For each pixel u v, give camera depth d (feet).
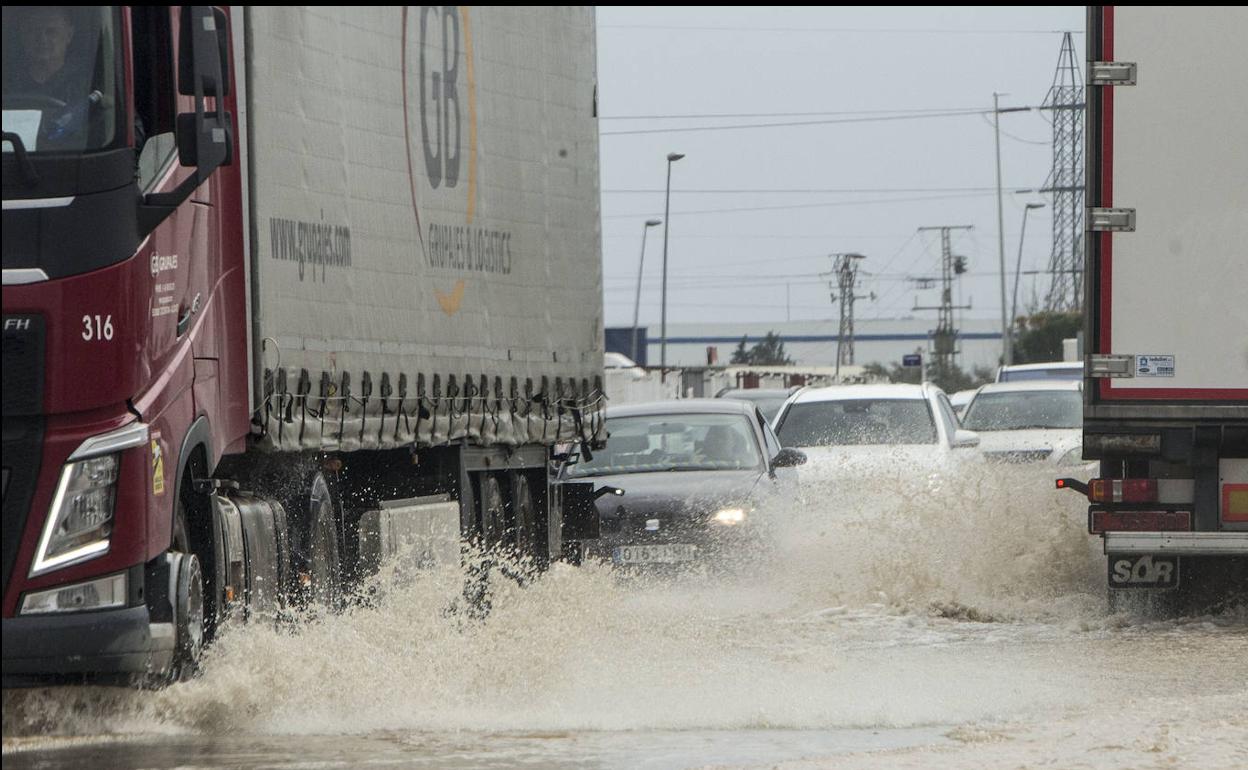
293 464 110.32
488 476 140.56
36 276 77.00
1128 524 134.82
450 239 129.49
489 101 137.08
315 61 108.58
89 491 77.56
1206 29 133.08
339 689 93.20
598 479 168.45
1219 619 136.87
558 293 150.92
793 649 119.75
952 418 211.00
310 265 107.45
